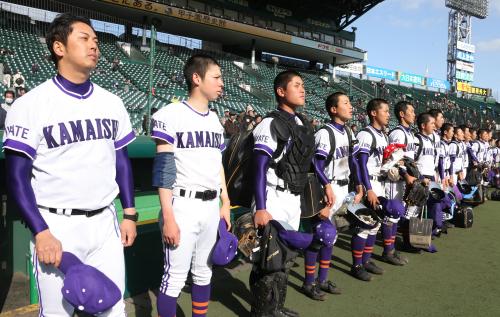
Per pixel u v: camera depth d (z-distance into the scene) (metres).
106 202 1.93
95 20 14.22
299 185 3.00
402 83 43.75
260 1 29.70
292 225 3.06
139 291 3.47
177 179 2.44
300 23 32.06
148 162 3.99
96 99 1.91
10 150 1.68
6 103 7.31
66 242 1.80
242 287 3.76
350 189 4.67
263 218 2.73
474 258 4.96
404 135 5.02
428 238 4.90
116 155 2.04
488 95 53.97
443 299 3.63
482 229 6.61
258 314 2.91
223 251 2.53
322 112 21.31
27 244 3.42
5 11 18.33
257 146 2.78
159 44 24.48
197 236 2.52
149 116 7.85
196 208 2.44
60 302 1.83
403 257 4.78
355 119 20.00
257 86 23.16
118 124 2.01
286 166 2.94
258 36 29.06
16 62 15.16
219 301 3.43
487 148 10.31
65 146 1.78
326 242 3.38
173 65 21.88
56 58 1.83
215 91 2.47
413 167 4.66
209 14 26.45
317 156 3.58
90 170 1.85
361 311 3.34
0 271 3.38
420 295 3.72
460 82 53.28
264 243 2.74
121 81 16.38
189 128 2.39
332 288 3.70
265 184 2.79
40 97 1.75
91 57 1.81
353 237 4.18
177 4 25.58
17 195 1.67
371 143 4.36
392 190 4.84
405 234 5.26
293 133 2.88
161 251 3.63
